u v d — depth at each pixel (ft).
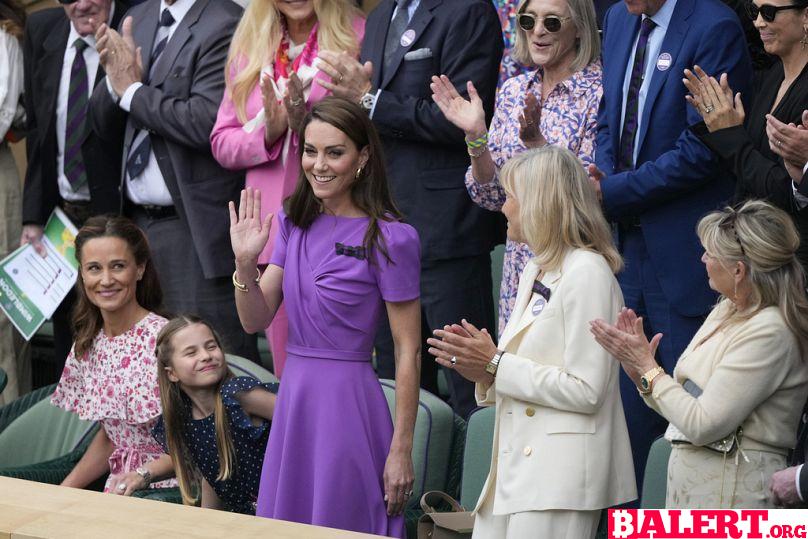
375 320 47.32
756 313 41.50
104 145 76.33
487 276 69.05
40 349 93.45
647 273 57.77
